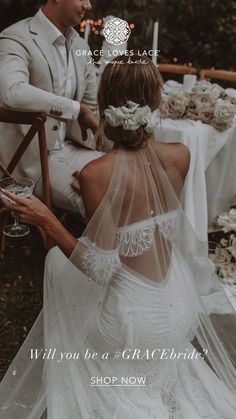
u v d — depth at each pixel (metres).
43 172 2.89
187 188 3.00
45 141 2.82
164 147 2.09
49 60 3.05
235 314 2.24
